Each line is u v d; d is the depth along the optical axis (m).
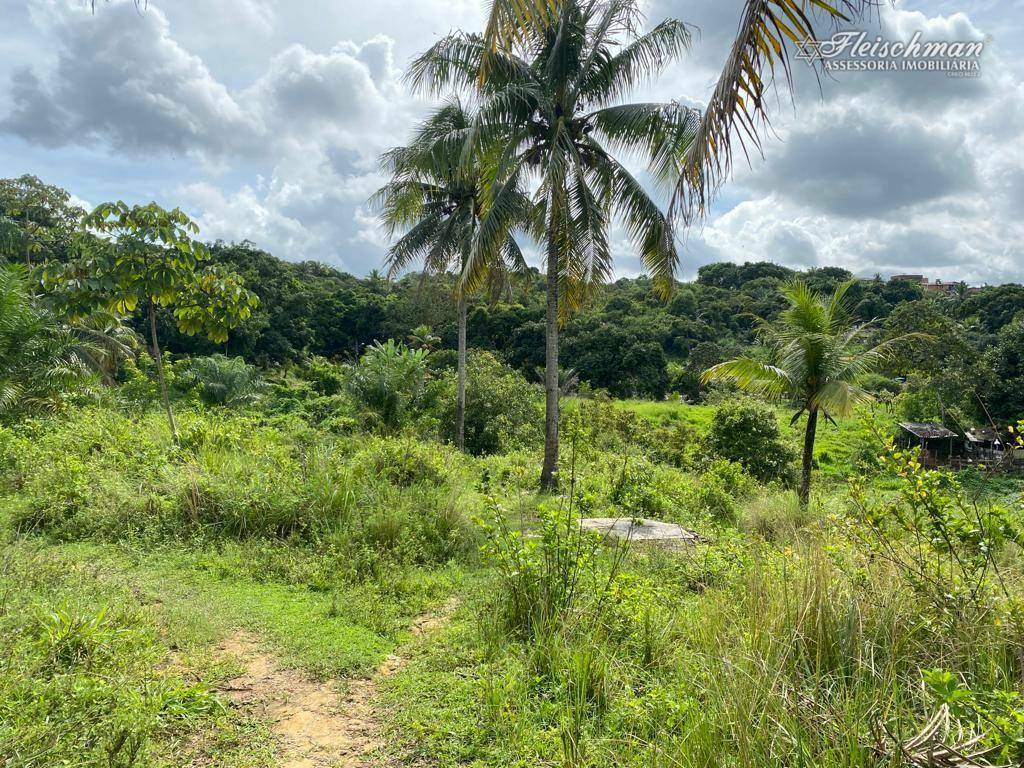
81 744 2.41
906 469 3.60
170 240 7.79
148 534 5.79
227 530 6.00
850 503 4.23
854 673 2.67
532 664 3.57
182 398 23.47
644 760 2.47
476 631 4.09
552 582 4.18
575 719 2.89
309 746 2.86
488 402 21.91
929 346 28.59
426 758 2.79
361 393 20.91
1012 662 2.71
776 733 2.21
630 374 46.41
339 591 4.89
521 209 11.61
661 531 7.39
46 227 33.06
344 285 62.12
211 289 8.48
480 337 48.66
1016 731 1.94
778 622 3.06
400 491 7.59
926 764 1.89
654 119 11.00
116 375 24.88
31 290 12.55
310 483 6.61
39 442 8.30
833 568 3.60
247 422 10.98
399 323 49.03
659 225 11.63
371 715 3.16
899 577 3.30
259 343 44.50
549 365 12.63
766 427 18.70
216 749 2.75
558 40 11.22
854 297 52.28
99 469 6.98
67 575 4.41
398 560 5.69
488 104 10.95
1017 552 3.59
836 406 11.24
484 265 11.45
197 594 4.55
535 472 13.27
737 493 13.15
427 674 3.55
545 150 12.02
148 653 3.33
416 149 13.63
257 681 3.44
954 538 3.33
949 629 2.91
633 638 3.75
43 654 3.06
